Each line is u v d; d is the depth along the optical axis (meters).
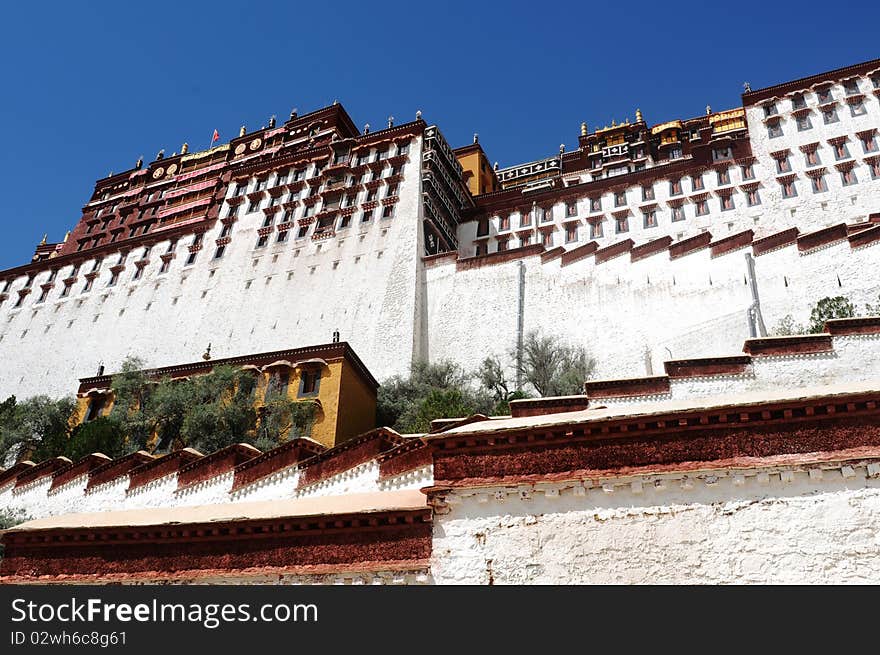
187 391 24.27
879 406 6.13
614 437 6.85
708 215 40.06
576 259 33.84
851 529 5.74
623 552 6.30
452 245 45.06
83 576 8.73
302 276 41.75
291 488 12.03
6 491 17.92
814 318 22.69
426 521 7.15
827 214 37.50
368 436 11.52
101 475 15.80
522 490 6.92
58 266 54.03
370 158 46.00
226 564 8.00
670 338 27.83
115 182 67.31
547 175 61.72
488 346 33.59
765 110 43.72
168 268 48.00
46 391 44.88
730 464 6.34
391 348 35.16
